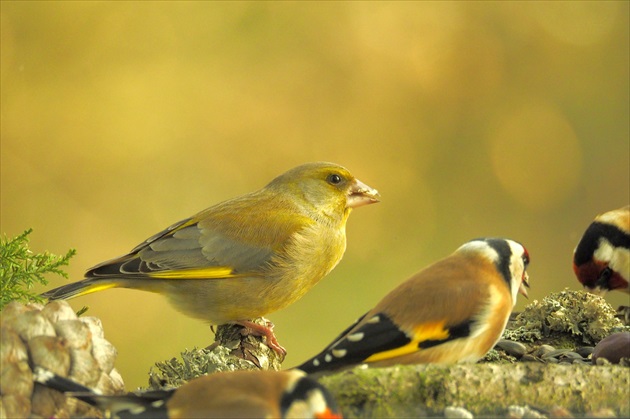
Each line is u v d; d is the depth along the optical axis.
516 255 6.17
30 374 5.06
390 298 5.82
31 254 6.30
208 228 7.85
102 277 7.70
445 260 6.12
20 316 5.15
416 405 5.21
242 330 7.79
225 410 4.79
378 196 8.22
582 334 7.14
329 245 8.06
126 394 5.10
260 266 7.78
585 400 5.40
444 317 5.73
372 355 5.64
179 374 6.17
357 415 5.12
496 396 5.30
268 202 8.03
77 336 5.21
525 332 7.18
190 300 7.84
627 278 9.40
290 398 4.87
